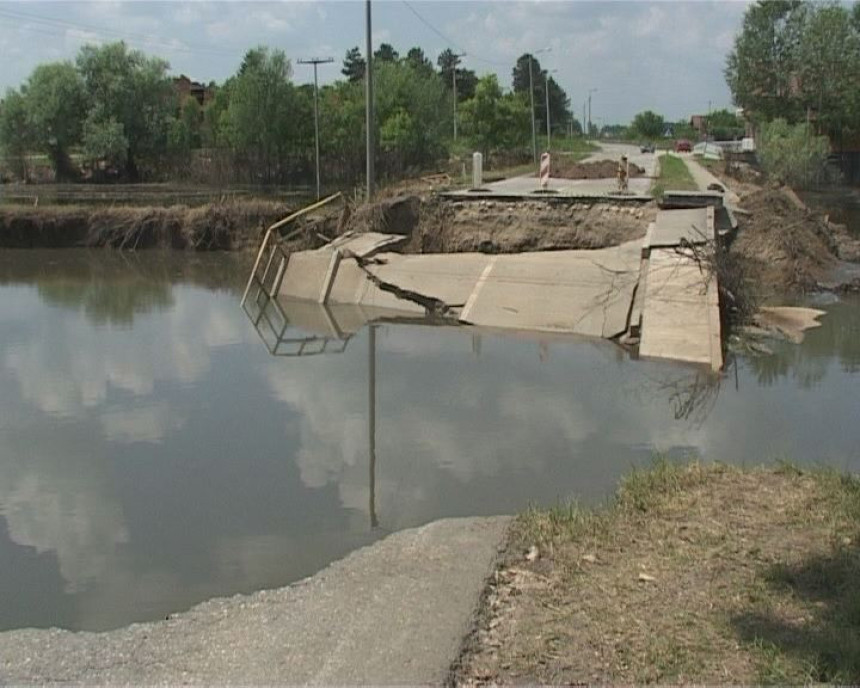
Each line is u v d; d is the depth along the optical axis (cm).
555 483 993
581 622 563
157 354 1788
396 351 1758
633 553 664
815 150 4925
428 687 506
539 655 528
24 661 591
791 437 1152
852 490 773
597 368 1564
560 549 686
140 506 969
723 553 648
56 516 944
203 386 1510
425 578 656
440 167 5578
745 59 5944
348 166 5959
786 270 2205
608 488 967
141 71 6619
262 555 824
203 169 6288
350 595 646
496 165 5888
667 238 2066
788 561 629
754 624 542
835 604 564
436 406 1348
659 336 1678
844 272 2398
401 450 1138
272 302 2402
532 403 1350
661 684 486
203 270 3120
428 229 2672
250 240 3569
